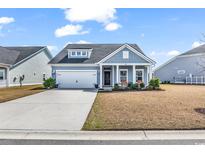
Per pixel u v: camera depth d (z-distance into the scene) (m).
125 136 7.17
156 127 7.99
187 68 40.78
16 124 8.71
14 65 31.55
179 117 9.71
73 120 9.34
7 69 30.48
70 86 28.66
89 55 29.39
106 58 27.45
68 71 28.73
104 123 8.70
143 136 7.14
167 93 20.89
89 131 7.62
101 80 27.64
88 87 28.58
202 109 11.77
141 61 27.62
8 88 27.52
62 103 14.38
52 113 10.95
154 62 27.47
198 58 38.78
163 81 43.66
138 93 21.09
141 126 8.16
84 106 13.11
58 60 29.09
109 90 24.61
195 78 39.44
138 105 13.28
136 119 9.38
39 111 11.52
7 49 35.00
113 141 6.72
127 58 27.61
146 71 29.19
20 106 13.20
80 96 18.41
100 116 10.11
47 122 9.01
